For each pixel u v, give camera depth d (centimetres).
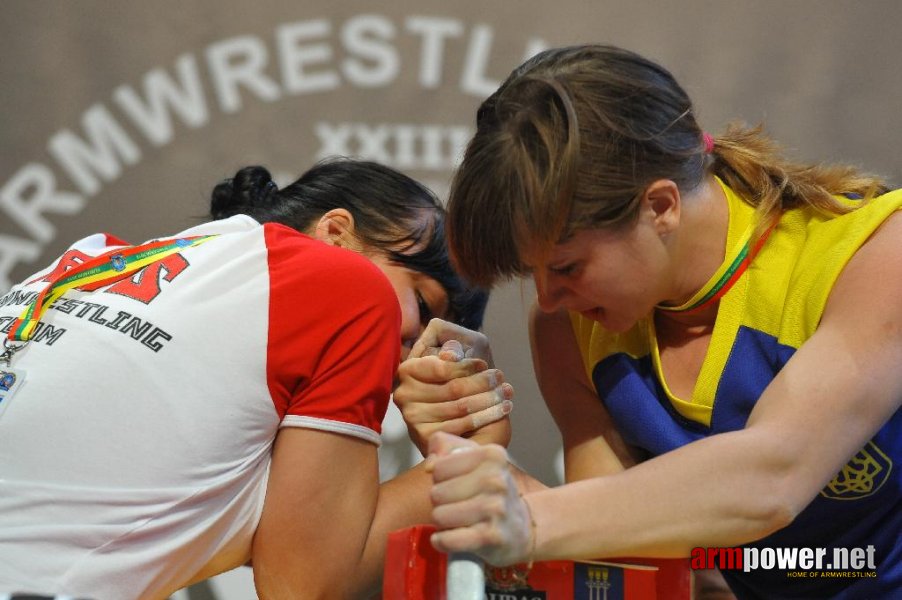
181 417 347
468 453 278
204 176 717
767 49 726
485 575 310
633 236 322
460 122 724
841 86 726
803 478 300
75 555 333
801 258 351
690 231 347
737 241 357
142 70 718
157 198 715
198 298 363
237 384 356
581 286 329
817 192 353
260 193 485
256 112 721
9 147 710
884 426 350
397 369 419
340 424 368
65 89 715
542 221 305
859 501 361
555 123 309
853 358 311
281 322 365
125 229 712
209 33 721
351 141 722
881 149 723
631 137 315
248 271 372
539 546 279
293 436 367
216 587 668
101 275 381
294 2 724
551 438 697
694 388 375
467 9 726
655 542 287
